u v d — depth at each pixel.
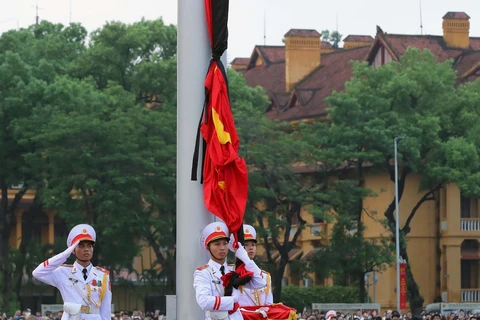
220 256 14.59
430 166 72.88
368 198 79.44
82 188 66.62
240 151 69.19
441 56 87.62
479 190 71.81
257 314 15.66
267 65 106.75
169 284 71.88
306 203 70.06
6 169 71.69
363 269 71.88
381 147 71.88
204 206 15.62
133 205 66.56
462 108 74.44
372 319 43.91
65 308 15.15
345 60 94.88
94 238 15.37
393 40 87.44
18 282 74.88
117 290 81.56
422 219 80.38
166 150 66.75
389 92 73.12
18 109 70.19
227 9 15.81
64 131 65.25
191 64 15.80
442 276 80.12
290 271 82.38
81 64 77.44
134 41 77.00
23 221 87.62
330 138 72.94
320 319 48.44
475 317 38.38
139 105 69.81
